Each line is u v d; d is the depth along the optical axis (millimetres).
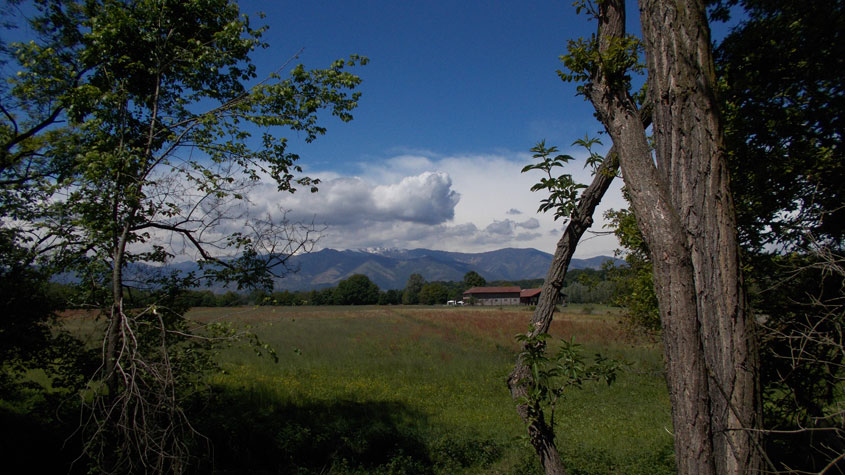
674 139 2432
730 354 2180
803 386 4980
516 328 37375
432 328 37531
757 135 5613
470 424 10914
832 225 4828
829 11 5207
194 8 6910
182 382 6055
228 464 7867
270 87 6527
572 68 2877
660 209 2371
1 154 7133
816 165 4898
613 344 22672
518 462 8398
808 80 5422
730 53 6117
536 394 3334
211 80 7371
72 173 6465
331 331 34000
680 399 2248
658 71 2512
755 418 2150
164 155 6035
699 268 2281
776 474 2100
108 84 6605
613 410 12320
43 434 7492
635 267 9219
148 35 6555
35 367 7598
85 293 6152
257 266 6762
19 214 6727
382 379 16297
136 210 5914
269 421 9516
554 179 3469
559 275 3564
